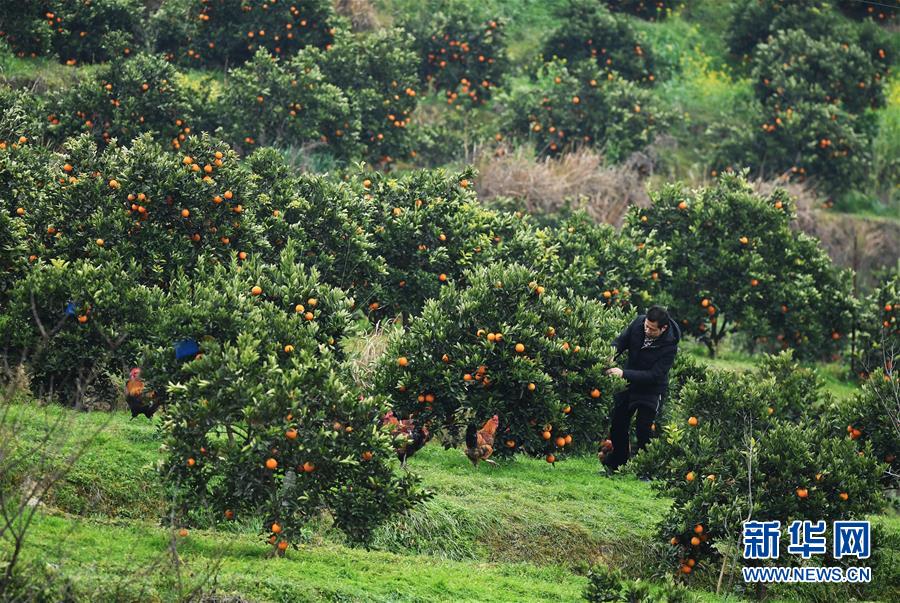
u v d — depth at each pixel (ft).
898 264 310.24
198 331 130.21
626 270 201.05
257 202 172.04
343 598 100.12
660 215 226.99
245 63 258.78
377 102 267.18
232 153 164.66
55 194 156.87
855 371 233.96
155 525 116.47
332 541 124.57
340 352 143.64
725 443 140.77
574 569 132.16
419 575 113.60
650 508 147.84
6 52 256.11
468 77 310.45
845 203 326.03
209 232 159.02
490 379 140.46
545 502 143.95
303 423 111.65
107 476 119.65
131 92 227.40
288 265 144.66
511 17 356.18
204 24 281.13
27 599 86.12
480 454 143.13
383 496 112.37
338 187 175.52
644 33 344.49
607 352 144.15
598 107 298.56
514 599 111.45
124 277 142.31
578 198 270.26
